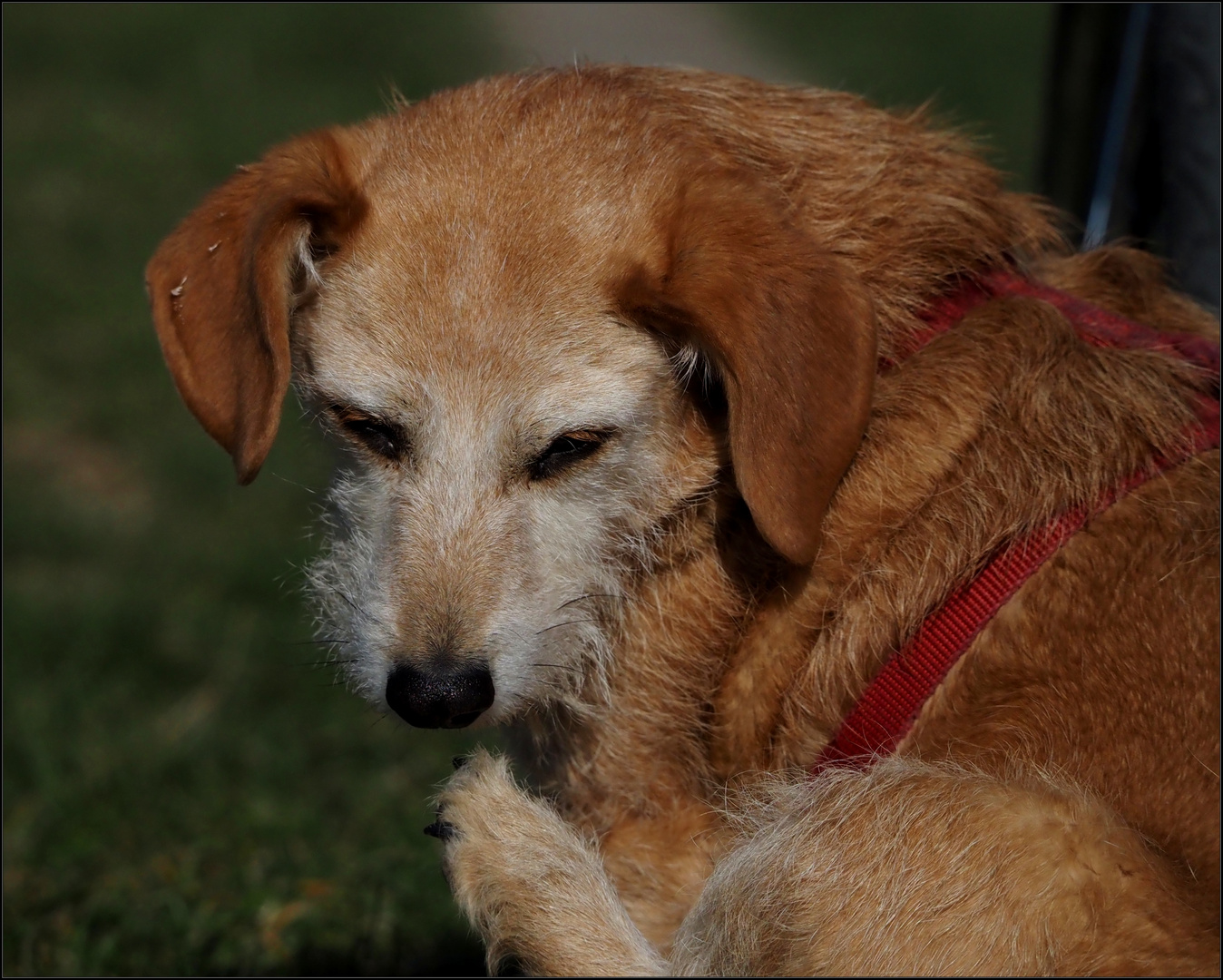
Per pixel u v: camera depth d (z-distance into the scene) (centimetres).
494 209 588
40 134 3011
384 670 579
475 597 577
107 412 1894
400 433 597
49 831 982
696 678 629
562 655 606
